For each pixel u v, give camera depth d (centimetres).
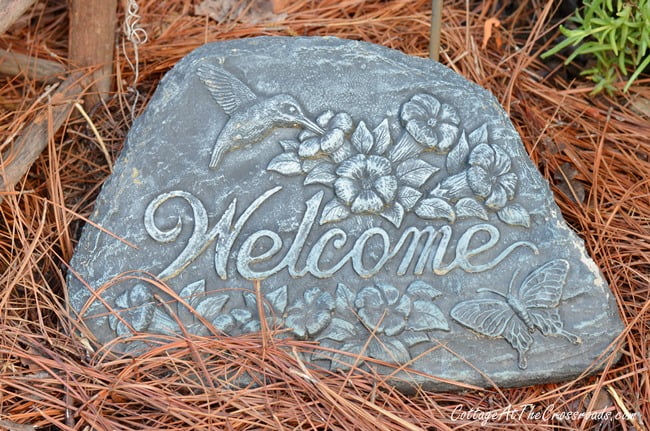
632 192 242
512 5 290
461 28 277
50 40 269
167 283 205
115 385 191
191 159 207
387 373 203
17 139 231
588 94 267
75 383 192
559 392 210
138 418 190
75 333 204
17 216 220
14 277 210
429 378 203
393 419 194
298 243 206
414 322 204
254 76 209
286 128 208
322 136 207
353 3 279
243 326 203
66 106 236
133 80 260
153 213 205
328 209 206
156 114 207
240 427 191
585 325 206
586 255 209
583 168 248
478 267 206
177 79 209
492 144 210
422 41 274
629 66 267
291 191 207
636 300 224
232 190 207
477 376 204
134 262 205
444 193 208
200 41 265
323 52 212
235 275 205
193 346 198
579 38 248
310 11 275
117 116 254
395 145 209
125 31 245
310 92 209
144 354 198
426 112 210
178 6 277
